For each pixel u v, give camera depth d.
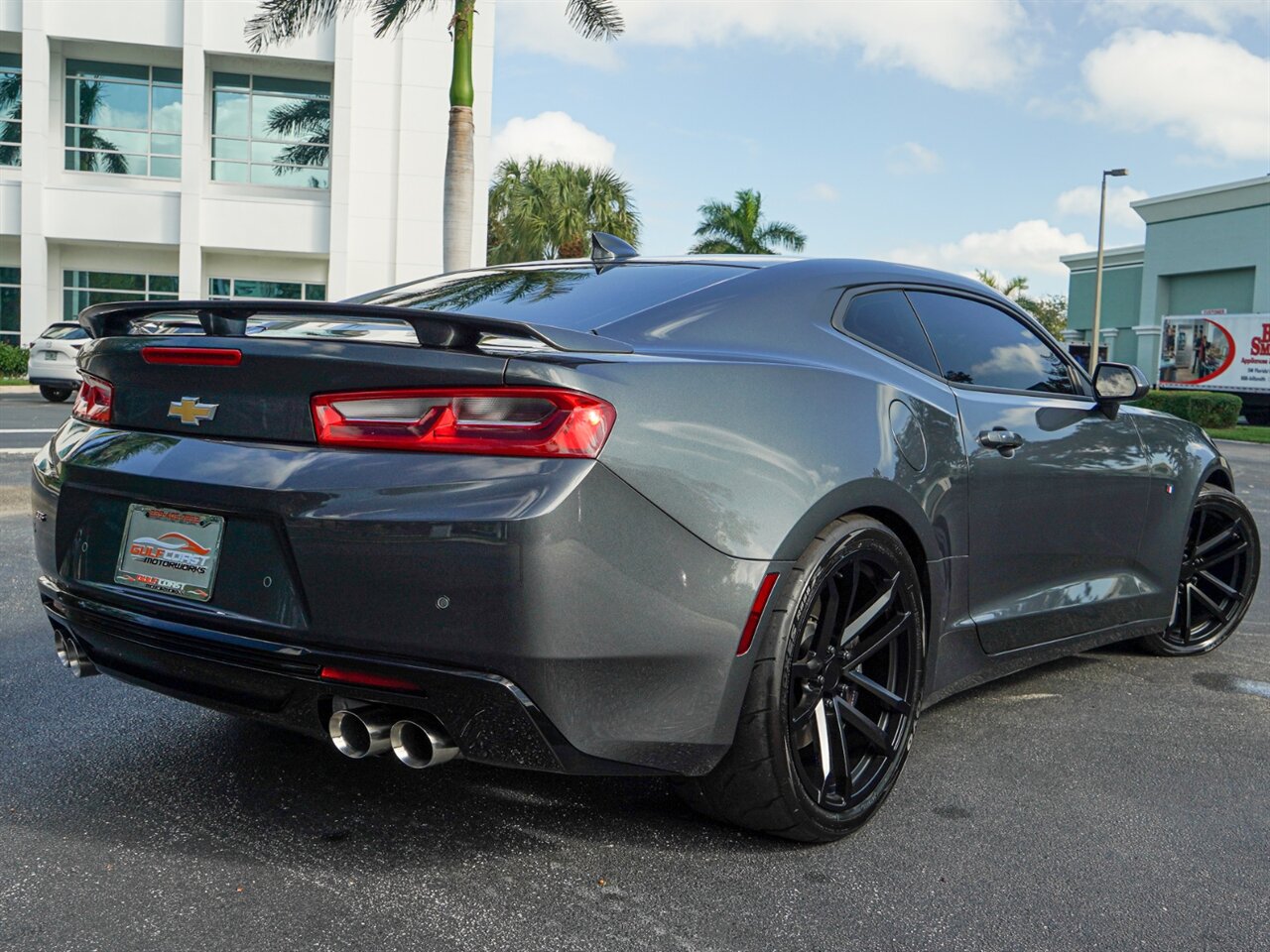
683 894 2.15
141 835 2.34
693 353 2.30
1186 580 4.06
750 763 2.22
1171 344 31.88
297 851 2.28
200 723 3.05
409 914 2.04
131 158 25.20
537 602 1.88
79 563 2.36
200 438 2.19
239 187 25.55
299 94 25.58
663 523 2.03
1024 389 3.19
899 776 2.81
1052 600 3.20
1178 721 3.36
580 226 30.23
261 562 2.06
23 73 23.92
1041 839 2.47
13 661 3.59
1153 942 2.03
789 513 2.21
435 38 25.67
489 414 1.95
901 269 3.01
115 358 2.33
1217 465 4.01
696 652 2.09
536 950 1.93
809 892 2.18
